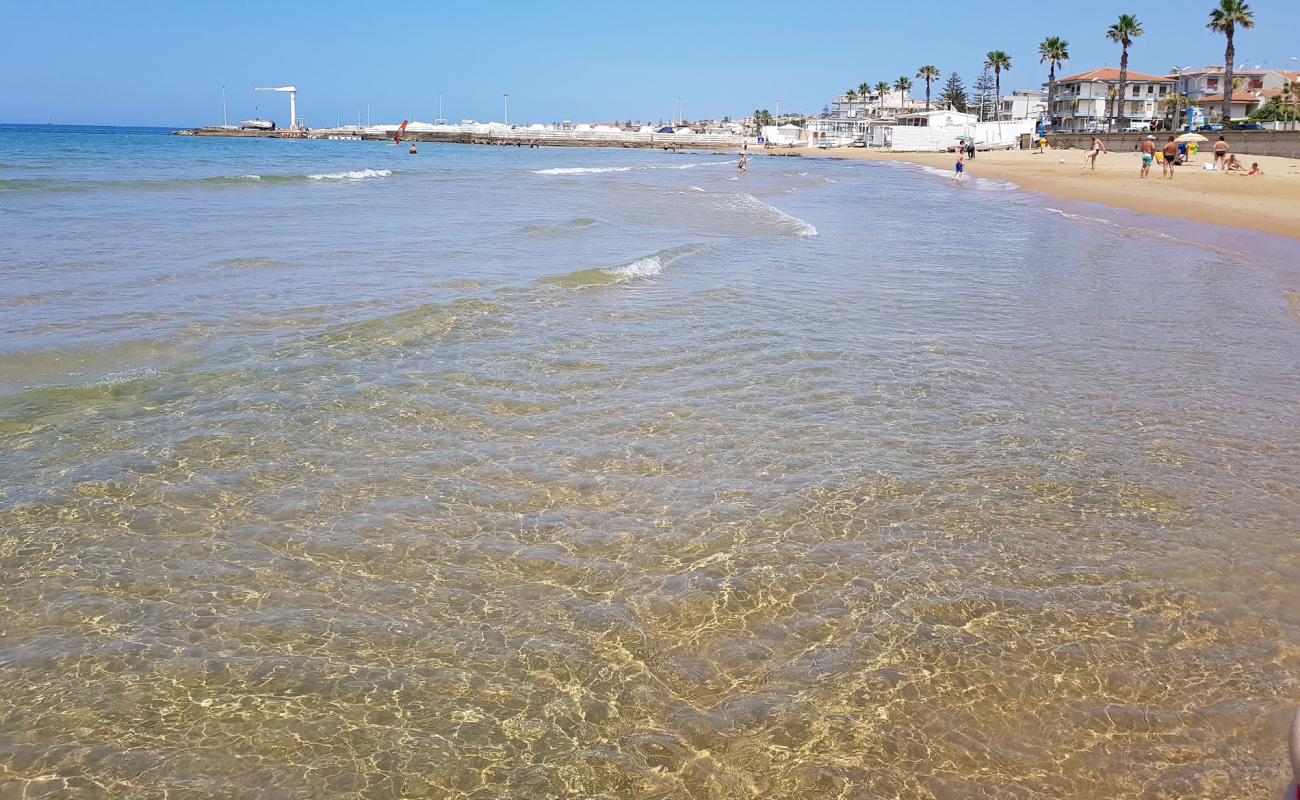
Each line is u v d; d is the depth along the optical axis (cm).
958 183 5138
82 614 466
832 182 5253
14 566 511
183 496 612
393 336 1036
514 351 991
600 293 1318
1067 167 6384
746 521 593
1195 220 2653
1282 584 518
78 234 1797
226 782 352
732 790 353
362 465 675
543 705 404
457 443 723
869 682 423
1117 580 522
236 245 1708
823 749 377
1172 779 362
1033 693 416
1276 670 436
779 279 1494
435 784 353
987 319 1222
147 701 399
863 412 816
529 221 2297
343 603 486
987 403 850
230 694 405
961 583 517
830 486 650
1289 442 757
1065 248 2014
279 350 965
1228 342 1112
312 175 4325
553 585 509
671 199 3278
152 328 1032
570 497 628
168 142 10988
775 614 482
